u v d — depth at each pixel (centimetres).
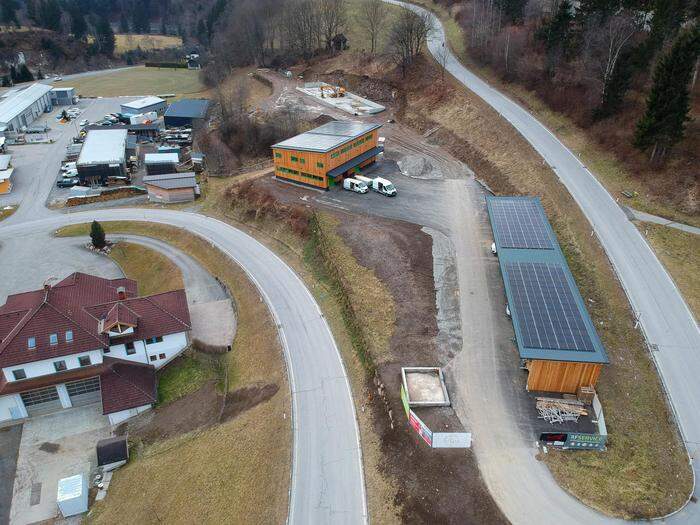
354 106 9969
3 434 4500
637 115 6500
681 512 2966
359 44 12594
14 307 4969
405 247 5606
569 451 3350
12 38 18012
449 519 3016
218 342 5172
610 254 4919
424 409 3688
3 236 7675
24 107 12419
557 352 3491
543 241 4675
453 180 7162
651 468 3206
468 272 5181
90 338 4669
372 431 3694
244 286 5788
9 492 4000
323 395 4066
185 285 6150
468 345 4284
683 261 4803
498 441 3431
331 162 6906
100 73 18012
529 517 2973
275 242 6562
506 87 8694
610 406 3631
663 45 6812
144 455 4162
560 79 7850
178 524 3428
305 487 3347
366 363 4231
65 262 7056
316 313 5106
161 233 7325
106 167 9162
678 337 4081
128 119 12506
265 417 4000
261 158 9044
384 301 4888
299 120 9619
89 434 4478
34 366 4519
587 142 6794
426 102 9112
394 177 7338
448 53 10450
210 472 3728
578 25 8294
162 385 4903
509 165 6888
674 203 5459
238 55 14088
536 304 3900
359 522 3127
